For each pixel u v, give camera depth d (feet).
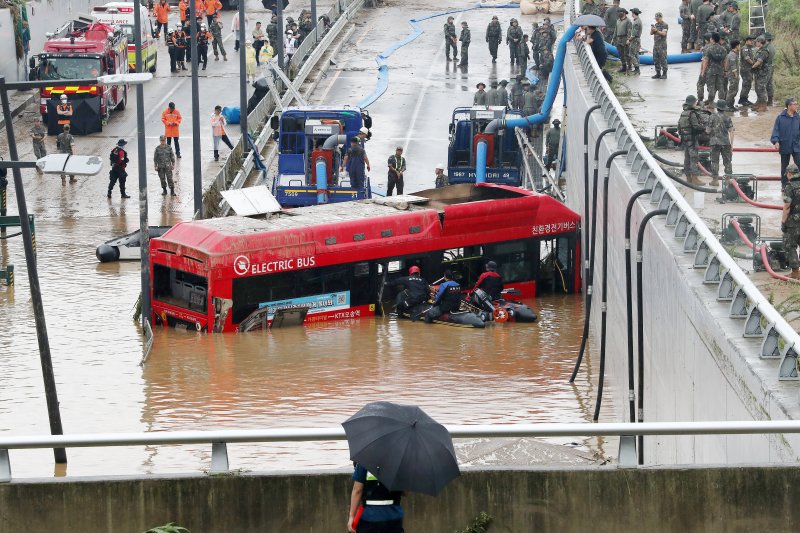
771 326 132.36
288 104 531.50
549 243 352.90
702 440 155.33
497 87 481.05
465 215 312.29
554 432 94.43
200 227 289.53
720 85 325.42
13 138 186.29
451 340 279.69
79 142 479.00
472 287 318.04
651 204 205.98
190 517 98.94
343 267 296.71
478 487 98.48
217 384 239.91
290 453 200.95
